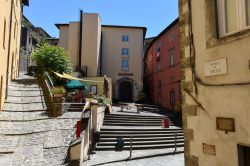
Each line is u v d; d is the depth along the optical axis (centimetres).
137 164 1091
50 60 2220
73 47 3497
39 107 1559
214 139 371
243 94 324
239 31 341
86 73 3362
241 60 330
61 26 3816
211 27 389
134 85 3800
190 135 427
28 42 3881
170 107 3003
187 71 445
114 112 2186
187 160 432
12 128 1167
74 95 2023
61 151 971
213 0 393
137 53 3884
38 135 1111
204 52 402
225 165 348
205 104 393
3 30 1380
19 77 2503
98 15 3525
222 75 362
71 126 1246
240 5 356
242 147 330
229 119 344
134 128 1684
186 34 455
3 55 1430
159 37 3547
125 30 3909
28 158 880
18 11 2330
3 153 896
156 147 1459
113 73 3791
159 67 3525
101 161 1117
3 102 1483
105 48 3838
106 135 1502
